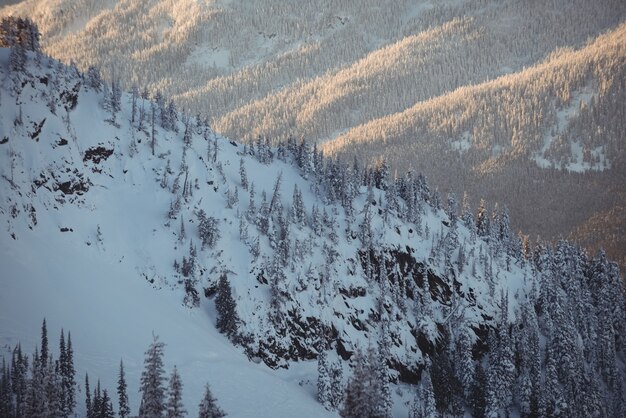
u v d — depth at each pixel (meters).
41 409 99.00
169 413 89.56
